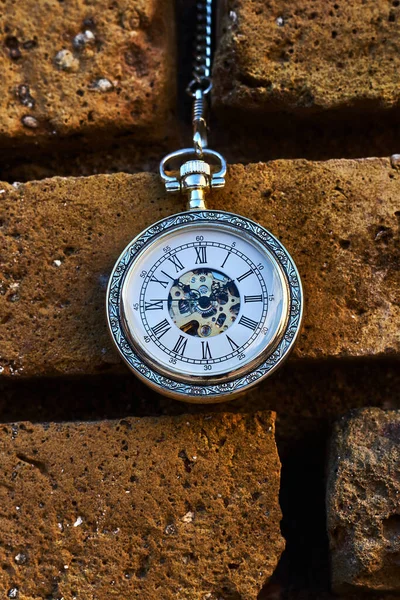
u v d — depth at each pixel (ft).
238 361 0.87
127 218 0.94
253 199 0.94
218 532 0.88
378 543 0.87
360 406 0.93
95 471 0.89
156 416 0.91
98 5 0.98
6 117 0.96
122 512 0.88
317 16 0.96
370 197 0.93
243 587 0.87
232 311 0.88
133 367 0.87
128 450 0.89
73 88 0.97
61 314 0.92
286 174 0.94
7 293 0.92
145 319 0.88
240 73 0.96
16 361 0.91
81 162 1.00
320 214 0.93
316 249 0.92
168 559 0.87
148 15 0.98
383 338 0.91
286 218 0.93
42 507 0.88
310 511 0.97
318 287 0.92
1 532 0.88
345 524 0.88
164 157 0.95
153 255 0.90
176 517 0.88
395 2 0.97
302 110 0.96
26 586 0.87
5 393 0.95
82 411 0.95
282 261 0.89
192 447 0.89
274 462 0.89
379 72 0.95
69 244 0.93
